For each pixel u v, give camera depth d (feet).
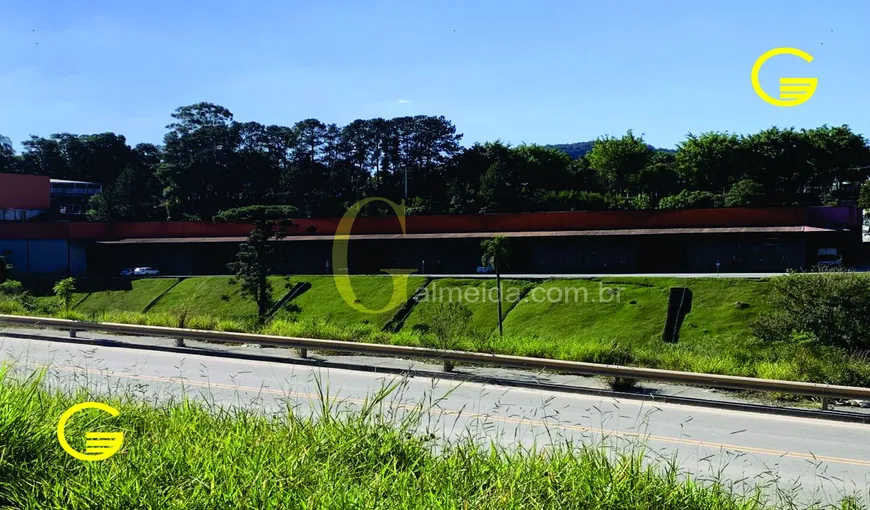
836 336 87.97
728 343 96.53
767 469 28.50
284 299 173.78
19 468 19.10
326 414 24.64
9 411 21.48
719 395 43.78
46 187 269.23
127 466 19.24
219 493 17.48
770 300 100.58
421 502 18.06
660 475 22.34
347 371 51.88
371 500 17.76
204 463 19.57
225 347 62.23
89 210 289.74
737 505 20.94
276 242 187.11
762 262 170.71
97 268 223.92
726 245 174.19
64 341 66.49
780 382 40.86
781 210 171.83
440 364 53.78
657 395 43.45
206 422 25.55
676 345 80.53
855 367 45.83
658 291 145.48
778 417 38.81
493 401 41.83
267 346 62.49
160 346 61.82
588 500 18.71
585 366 46.37
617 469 20.58
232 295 178.09
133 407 27.86
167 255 218.38
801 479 27.76
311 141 344.08
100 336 69.21
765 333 94.79
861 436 34.73
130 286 194.70
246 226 214.90
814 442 33.47
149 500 17.21
